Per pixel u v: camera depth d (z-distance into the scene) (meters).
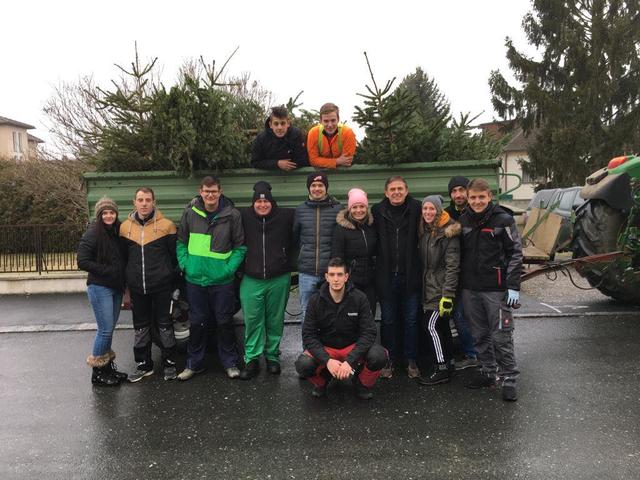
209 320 4.79
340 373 3.87
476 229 4.15
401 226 4.44
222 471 3.07
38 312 7.50
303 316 4.59
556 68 24.14
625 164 6.31
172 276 4.57
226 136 5.04
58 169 14.69
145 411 3.97
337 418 3.77
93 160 5.56
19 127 42.16
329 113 5.00
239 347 5.63
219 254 4.48
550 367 4.71
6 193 14.94
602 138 22.73
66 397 4.28
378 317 6.69
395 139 5.19
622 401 3.95
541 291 8.21
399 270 4.46
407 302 4.52
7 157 20.36
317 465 3.11
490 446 3.29
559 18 23.66
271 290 4.63
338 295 4.05
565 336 5.66
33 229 9.41
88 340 6.01
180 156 4.99
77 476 3.04
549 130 23.17
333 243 4.43
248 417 3.82
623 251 6.12
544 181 23.77
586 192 6.55
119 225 4.55
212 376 4.72
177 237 4.60
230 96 5.50
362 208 4.34
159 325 4.60
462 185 4.55
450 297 4.25
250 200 5.23
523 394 4.12
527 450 3.23
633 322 6.19
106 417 3.87
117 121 5.30
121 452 3.33
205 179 4.40
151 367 4.79
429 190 5.16
